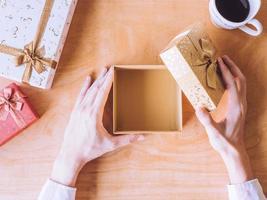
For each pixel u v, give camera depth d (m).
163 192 0.56
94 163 0.56
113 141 0.54
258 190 0.54
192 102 0.52
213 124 0.53
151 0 0.58
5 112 0.55
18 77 0.54
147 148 0.56
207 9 0.58
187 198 0.56
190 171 0.56
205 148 0.56
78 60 0.57
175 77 0.50
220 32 0.58
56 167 0.55
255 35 0.55
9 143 0.56
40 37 0.54
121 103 0.57
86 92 0.56
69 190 0.54
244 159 0.55
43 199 0.53
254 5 0.53
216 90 0.51
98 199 0.55
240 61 0.57
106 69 0.57
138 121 0.57
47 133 0.56
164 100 0.57
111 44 0.57
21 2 0.54
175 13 0.58
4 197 0.55
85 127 0.54
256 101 0.57
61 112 0.57
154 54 0.57
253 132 0.57
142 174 0.56
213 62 0.51
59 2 0.54
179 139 0.56
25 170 0.56
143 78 0.57
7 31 0.54
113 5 0.57
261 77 0.57
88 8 0.58
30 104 0.56
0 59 0.54
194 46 0.49
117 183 0.56
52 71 0.55
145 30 0.57
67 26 0.55
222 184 0.56
